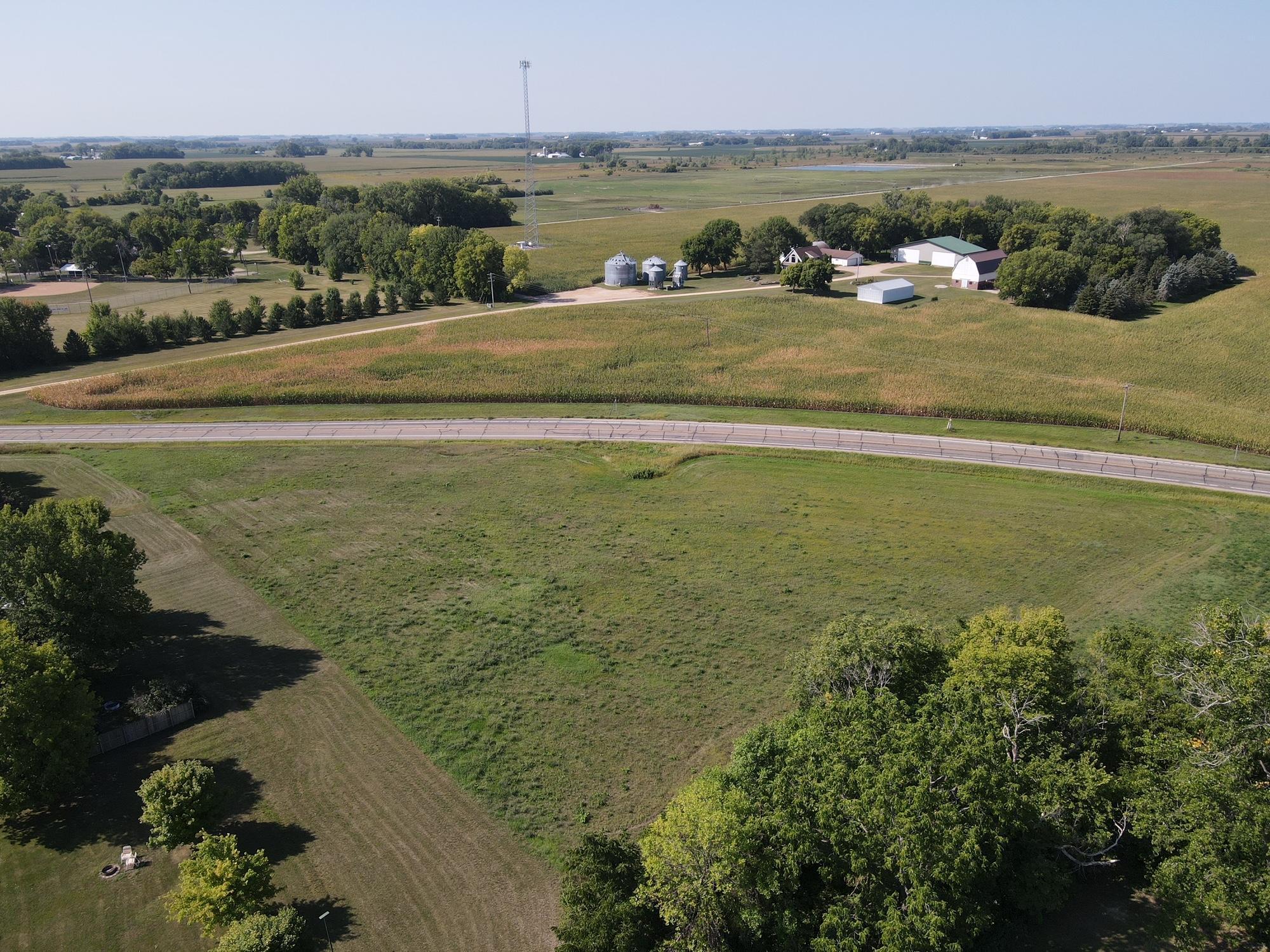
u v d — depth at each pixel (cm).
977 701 4306
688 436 9988
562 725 5288
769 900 3628
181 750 5066
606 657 5959
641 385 11512
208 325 14388
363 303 16300
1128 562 7144
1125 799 4009
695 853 3544
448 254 17312
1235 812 3609
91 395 11144
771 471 9081
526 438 9994
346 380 11788
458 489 8656
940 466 9062
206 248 19325
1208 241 19162
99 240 19888
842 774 3716
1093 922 3841
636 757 5016
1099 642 4800
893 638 4762
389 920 3972
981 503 8275
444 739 5166
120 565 5512
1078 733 4322
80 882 4144
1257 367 12350
